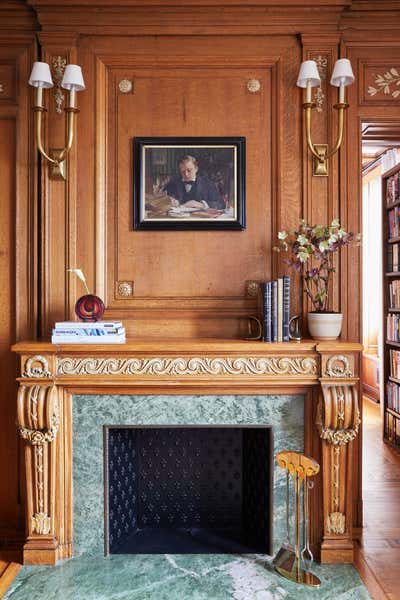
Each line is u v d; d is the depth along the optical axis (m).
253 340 2.39
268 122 2.60
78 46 2.59
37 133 2.43
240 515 2.63
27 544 2.25
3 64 2.62
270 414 2.32
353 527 2.58
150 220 2.59
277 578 2.11
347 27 2.59
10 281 2.62
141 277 2.59
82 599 1.95
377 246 6.18
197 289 2.58
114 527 2.38
